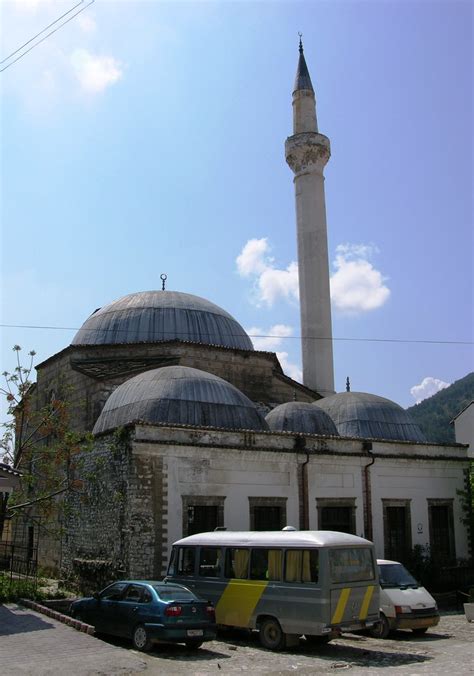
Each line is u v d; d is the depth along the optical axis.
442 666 15.40
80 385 34.47
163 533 23.86
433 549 32.66
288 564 18.09
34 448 28.81
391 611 20.06
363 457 30.47
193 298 41.28
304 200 45.25
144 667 14.49
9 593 23.06
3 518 25.52
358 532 29.81
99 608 18.42
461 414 61.06
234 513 25.86
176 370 29.41
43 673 13.58
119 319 38.53
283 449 27.70
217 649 17.61
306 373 43.31
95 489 26.42
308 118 46.44
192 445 25.14
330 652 17.45
